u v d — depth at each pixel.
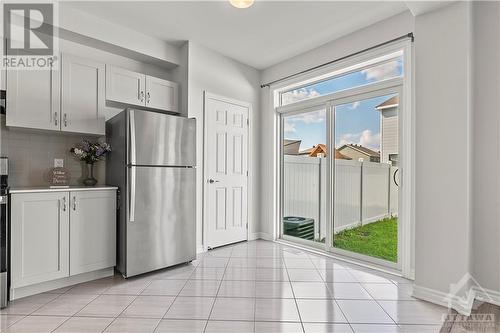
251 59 4.02
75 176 3.01
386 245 3.04
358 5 2.69
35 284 2.32
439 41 2.20
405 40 2.76
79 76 2.76
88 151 2.85
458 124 2.10
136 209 2.70
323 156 3.73
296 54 3.84
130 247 2.67
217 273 2.86
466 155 2.06
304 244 3.94
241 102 4.12
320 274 2.83
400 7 2.72
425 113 2.27
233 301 2.22
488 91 2.18
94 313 2.01
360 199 3.28
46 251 2.33
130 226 2.67
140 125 2.74
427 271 2.24
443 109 2.17
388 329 1.81
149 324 1.87
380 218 3.08
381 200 3.07
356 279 2.69
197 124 3.59
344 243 3.44
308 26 3.09
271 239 4.23
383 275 2.80
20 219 2.21
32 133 2.76
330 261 3.25
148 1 2.66
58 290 2.41
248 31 3.23
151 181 2.82
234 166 4.04
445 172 2.16
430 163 2.23
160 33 3.29
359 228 3.29
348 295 2.33
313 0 2.61
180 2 2.67
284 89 4.23
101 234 2.66
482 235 2.19
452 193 2.12
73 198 2.49
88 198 2.59
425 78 2.27
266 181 4.33
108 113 3.16
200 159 3.61
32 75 2.49
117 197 2.80
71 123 2.70
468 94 2.07
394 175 2.95
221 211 3.86
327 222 3.59
